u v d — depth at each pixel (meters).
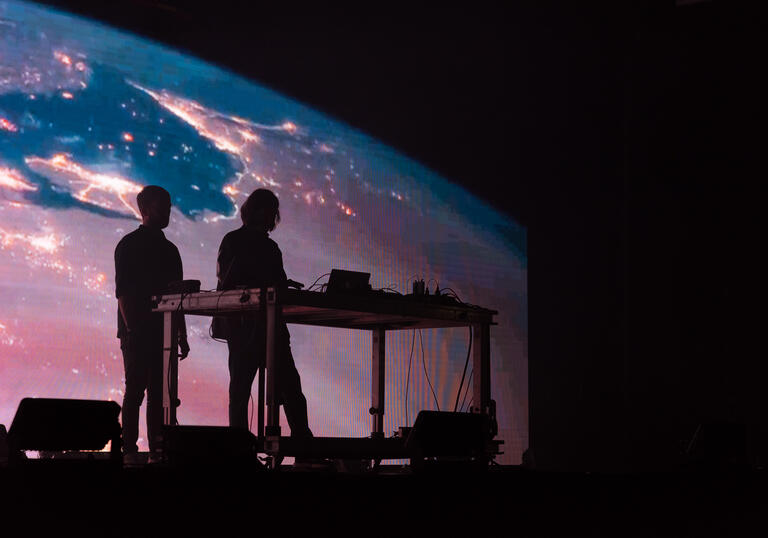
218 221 6.57
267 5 6.86
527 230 7.68
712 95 6.73
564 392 7.46
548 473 3.28
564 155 7.53
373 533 1.97
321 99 7.15
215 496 2.23
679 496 2.73
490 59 7.63
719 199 6.69
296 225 6.91
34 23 5.93
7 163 5.73
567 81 7.45
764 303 6.53
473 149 7.72
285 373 4.31
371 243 7.25
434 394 6.83
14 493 2.13
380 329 4.64
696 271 6.73
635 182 6.95
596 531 2.16
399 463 6.70
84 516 1.93
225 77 6.71
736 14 6.65
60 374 5.79
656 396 6.77
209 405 6.34
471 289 7.60
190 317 6.32
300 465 3.84
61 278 5.86
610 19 7.04
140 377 4.41
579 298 7.47
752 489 2.94
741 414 6.52
